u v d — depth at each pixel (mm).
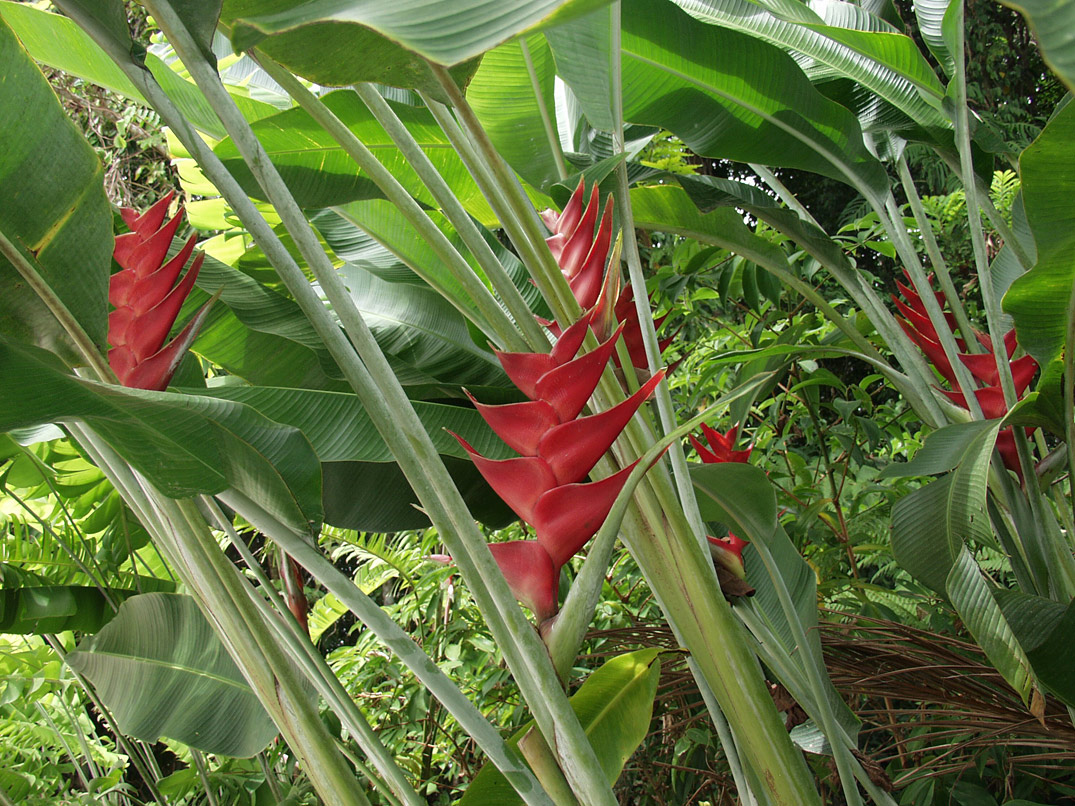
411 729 2123
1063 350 1108
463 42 406
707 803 1896
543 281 1056
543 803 846
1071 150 854
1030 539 1327
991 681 1354
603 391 1068
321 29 621
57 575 1873
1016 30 3668
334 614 2385
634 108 1696
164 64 1472
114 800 2221
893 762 1791
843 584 2053
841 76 1891
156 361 1007
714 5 1820
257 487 977
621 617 1963
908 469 1204
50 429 1492
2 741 2131
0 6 1381
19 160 805
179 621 1453
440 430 1397
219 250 2107
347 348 799
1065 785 1533
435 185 1034
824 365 3383
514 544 868
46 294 850
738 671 1050
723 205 1687
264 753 1919
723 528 1635
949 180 3422
